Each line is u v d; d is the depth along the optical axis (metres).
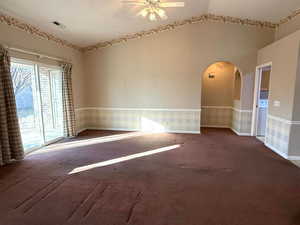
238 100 5.46
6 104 3.27
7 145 3.25
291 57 3.45
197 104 5.41
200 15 5.00
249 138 5.03
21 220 1.92
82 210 2.07
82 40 5.09
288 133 3.53
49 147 4.24
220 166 3.25
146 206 2.14
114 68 5.66
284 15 4.38
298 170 3.08
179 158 3.62
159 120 5.67
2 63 3.13
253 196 2.34
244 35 5.03
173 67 5.37
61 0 3.12
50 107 4.57
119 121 5.90
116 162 3.42
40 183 2.65
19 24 3.49
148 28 5.17
